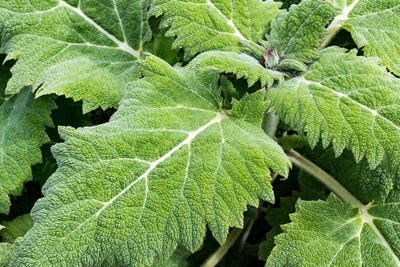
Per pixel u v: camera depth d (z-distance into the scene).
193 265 1.00
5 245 0.87
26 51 0.97
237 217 0.85
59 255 0.82
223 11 0.97
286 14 0.96
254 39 0.97
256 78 0.90
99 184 0.85
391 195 0.95
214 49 0.95
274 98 0.91
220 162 0.88
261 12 0.98
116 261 0.83
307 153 1.01
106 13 1.02
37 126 0.99
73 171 0.85
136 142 0.87
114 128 0.87
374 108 0.88
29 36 0.98
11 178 0.96
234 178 0.87
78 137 0.86
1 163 0.97
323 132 0.88
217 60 0.90
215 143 0.89
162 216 0.85
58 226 0.83
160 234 0.84
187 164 0.87
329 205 0.94
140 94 0.90
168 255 0.84
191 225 0.85
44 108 0.99
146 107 0.90
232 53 0.92
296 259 0.90
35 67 0.97
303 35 0.95
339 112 0.89
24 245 0.83
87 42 1.01
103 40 1.01
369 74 0.90
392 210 0.94
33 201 1.06
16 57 0.97
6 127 0.99
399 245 0.92
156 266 0.93
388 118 0.88
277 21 0.96
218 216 0.85
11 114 1.00
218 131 0.90
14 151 0.97
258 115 0.91
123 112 0.89
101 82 0.97
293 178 1.12
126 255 0.83
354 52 0.93
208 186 0.86
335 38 1.05
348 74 0.91
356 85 0.90
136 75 1.00
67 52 0.99
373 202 0.96
